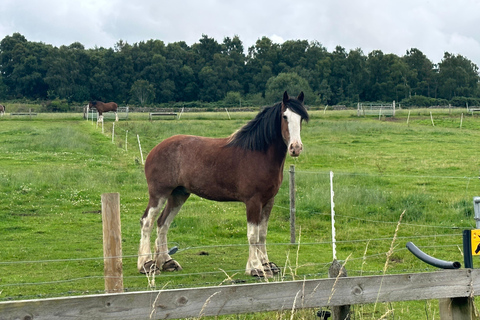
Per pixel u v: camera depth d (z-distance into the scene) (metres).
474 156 22.72
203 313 4.03
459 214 12.34
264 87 101.38
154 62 103.31
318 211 12.90
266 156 8.11
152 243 10.56
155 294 3.92
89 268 8.61
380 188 15.48
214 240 10.86
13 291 7.31
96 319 3.81
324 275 8.09
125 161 21.38
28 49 107.31
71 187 15.61
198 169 8.41
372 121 43.44
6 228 11.34
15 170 18.16
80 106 84.69
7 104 85.06
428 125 39.50
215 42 114.12
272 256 9.45
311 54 106.00
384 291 4.44
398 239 10.58
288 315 5.52
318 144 27.31
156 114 47.47
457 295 4.60
